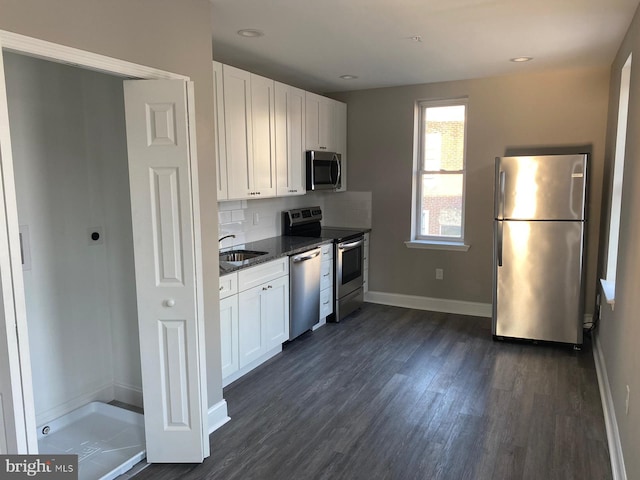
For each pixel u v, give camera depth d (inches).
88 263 120.9
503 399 129.5
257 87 154.0
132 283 121.9
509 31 128.7
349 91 218.2
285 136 171.3
